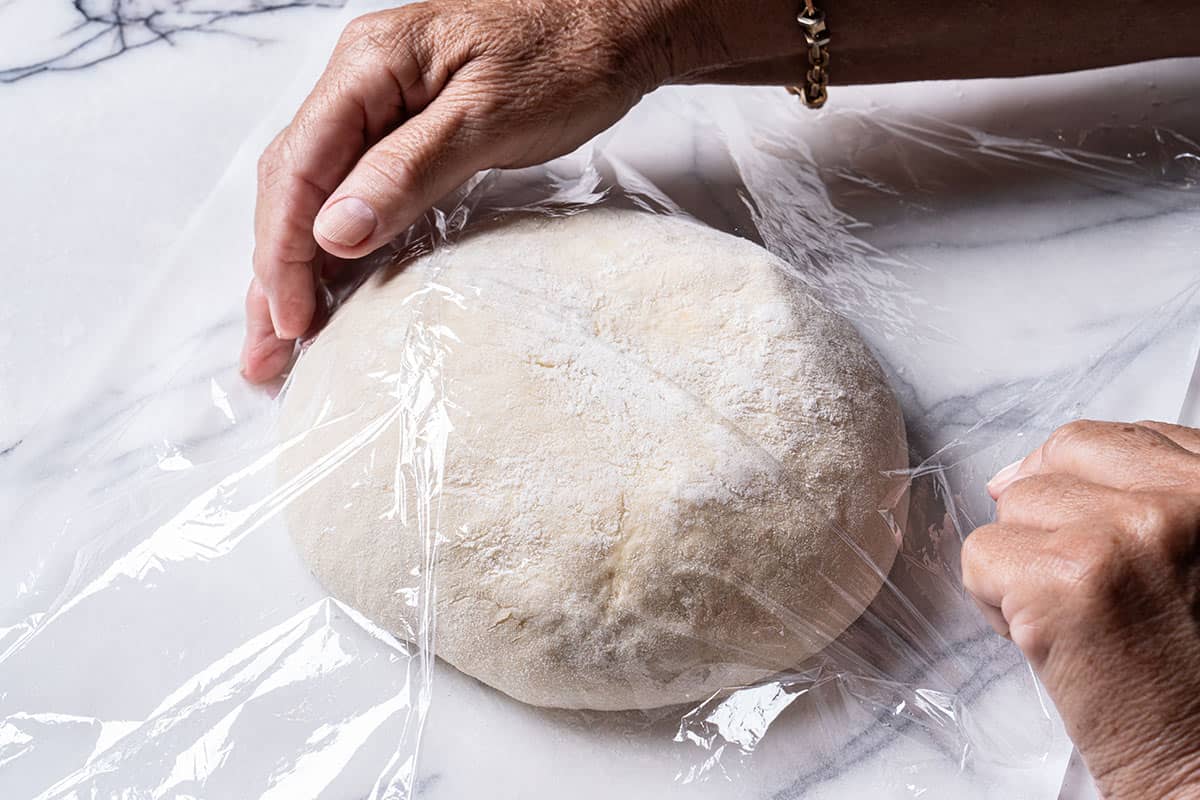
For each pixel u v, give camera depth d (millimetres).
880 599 938
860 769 889
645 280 952
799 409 897
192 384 1082
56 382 1122
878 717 912
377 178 935
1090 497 678
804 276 1113
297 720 873
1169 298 1135
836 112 1284
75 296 1182
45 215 1239
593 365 892
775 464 865
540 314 917
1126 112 1285
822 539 868
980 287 1145
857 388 941
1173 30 1183
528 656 848
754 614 854
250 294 1058
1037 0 1135
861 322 1114
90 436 1064
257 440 1023
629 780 875
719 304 943
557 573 836
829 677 914
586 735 889
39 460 1048
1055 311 1129
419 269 972
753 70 1175
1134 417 1060
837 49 1147
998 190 1218
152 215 1244
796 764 887
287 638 900
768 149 1242
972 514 1003
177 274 1173
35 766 864
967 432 1046
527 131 994
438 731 886
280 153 1004
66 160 1283
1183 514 634
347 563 880
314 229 946
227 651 896
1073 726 668
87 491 1011
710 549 842
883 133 1262
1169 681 629
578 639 840
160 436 1040
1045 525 686
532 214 1026
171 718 873
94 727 874
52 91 1344
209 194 1262
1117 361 1092
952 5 1129
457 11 1012
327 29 1392
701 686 873
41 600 931
